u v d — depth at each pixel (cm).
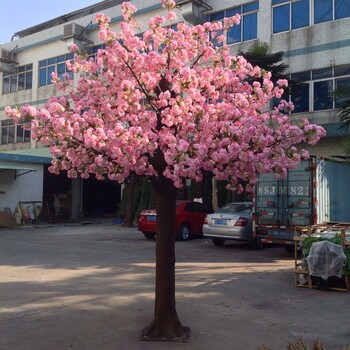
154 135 460
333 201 1333
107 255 1168
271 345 500
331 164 1333
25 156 2155
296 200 1180
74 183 2706
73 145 477
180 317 602
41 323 571
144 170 474
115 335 526
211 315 615
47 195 2589
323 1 1989
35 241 1492
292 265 1031
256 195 1238
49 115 459
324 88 1958
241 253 1230
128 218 2092
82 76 544
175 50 505
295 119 1984
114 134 430
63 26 2909
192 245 1409
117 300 687
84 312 621
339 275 769
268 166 473
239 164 465
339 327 570
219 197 1930
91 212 2869
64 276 878
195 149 438
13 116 457
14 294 725
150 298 700
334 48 1936
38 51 3144
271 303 689
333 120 1895
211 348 488
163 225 526
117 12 2570
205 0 2300
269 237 1209
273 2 2114
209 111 477
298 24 2047
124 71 491
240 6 2212
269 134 473
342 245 786
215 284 815
